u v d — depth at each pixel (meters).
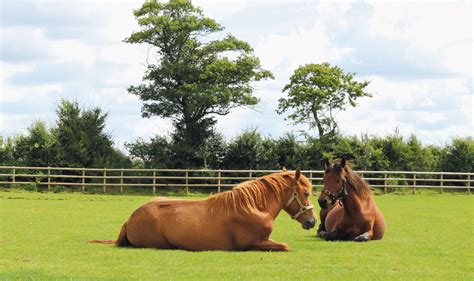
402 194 44.19
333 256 13.38
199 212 13.59
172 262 12.05
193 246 13.41
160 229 13.55
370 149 48.81
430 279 10.98
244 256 12.83
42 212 25.39
